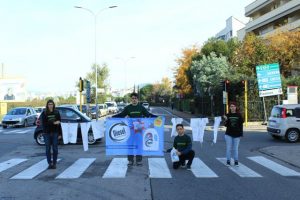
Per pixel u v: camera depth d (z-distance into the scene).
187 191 9.21
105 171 11.84
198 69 48.81
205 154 15.54
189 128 29.92
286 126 20.20
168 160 13.92
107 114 58.28
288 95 28.45
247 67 42.34
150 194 8.91
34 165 13.02
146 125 12.94
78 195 8.86
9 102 58.94
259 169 12.18
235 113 12.80
